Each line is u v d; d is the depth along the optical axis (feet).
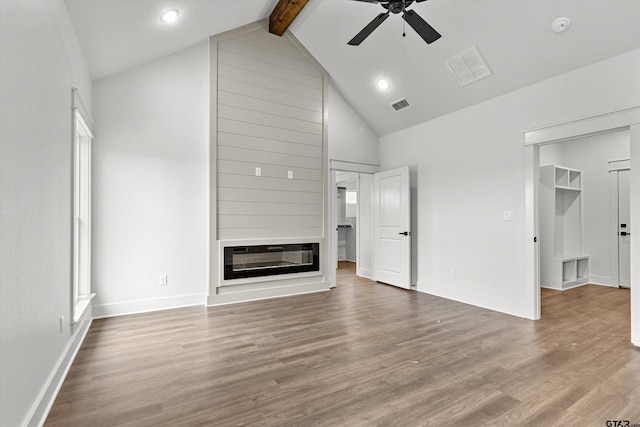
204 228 13.84
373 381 7.33
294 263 15.64
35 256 5.79
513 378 7.46
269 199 14.99
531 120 12.05
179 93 13.44
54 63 7.07
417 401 6.54
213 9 11.30
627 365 8.09
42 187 6.21
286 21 13.98
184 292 13.43
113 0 8.41
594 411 6.18
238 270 14.14
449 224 15.14
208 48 13.79
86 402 6.48
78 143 11.46
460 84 13.50
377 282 18.71
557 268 17.37
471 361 8.34
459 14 10.96
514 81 12.24
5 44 4.62
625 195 17.81
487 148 13.56
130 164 12.50
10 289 4.74
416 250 17.11
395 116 17.17
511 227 12.67
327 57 15.75
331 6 12.80
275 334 10.27
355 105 17.97
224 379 7.41
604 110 10.14
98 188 11.97
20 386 5.06
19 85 5.12
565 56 10.62
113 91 12.28
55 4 7.14
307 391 6.91
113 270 12.17
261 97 14.85
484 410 6.22
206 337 10.00
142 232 12.67
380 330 10.67
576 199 19.47
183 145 13.47
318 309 13.12
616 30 9.34
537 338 9.97
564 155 20.16
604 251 18.48
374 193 19.15
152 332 10.41
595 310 13.15
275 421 5.90
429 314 12.48
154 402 6.49
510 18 10.37
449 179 15.17
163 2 9.38
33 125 5.73
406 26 12.14
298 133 15.83
